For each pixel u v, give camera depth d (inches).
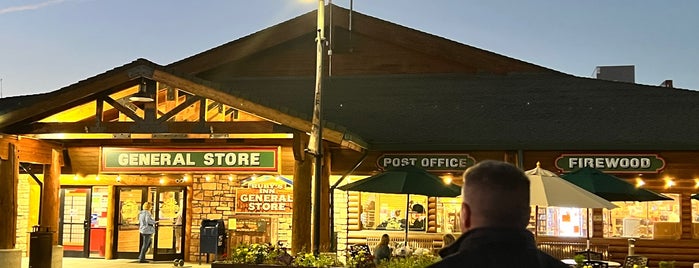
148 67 595.8
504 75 905.5
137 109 636.7
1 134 619.2
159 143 663.8
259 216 798.5
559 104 809.5
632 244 663.1
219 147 641.0
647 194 565.3
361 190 594.6
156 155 650.8
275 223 793.6
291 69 915.4
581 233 722.2
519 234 107.7
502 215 107.8
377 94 847.7
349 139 622.8
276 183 781.9
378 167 721.0
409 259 469.4
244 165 636.7
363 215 767.7
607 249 707.4
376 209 767.1
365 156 718.5
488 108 800.3
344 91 859.4
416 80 893.2
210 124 594.2
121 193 835.4
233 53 911.0
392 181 592.7
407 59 908.0
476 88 863.1
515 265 104.9
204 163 643.5
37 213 865.5
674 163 690.2
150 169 651.5
